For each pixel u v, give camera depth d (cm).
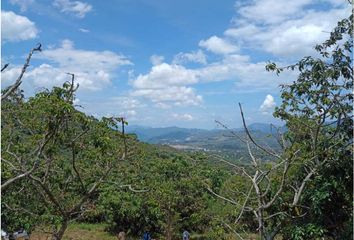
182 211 2253
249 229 1044
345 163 838
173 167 2280
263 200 826
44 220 1038
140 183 1491
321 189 833
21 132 877
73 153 810
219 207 1584
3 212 1032
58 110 734
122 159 857
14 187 957
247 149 841
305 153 855
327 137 862
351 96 827
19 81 568
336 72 823
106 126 840
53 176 930
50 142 787
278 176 870
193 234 2255
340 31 842
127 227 2666
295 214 891
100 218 2956
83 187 837
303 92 845
